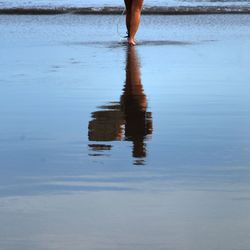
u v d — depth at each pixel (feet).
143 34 124.98
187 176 37.65
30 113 57.21
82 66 84.38
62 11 161.58
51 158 42.04
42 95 65.51
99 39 116.26
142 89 69.00
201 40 115.14
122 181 36.63
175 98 64.34
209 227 29.37
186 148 44.73
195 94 66.33
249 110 58.59
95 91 67.72
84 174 38.09
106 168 39.47
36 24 141.28
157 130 50.60
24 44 108.47
